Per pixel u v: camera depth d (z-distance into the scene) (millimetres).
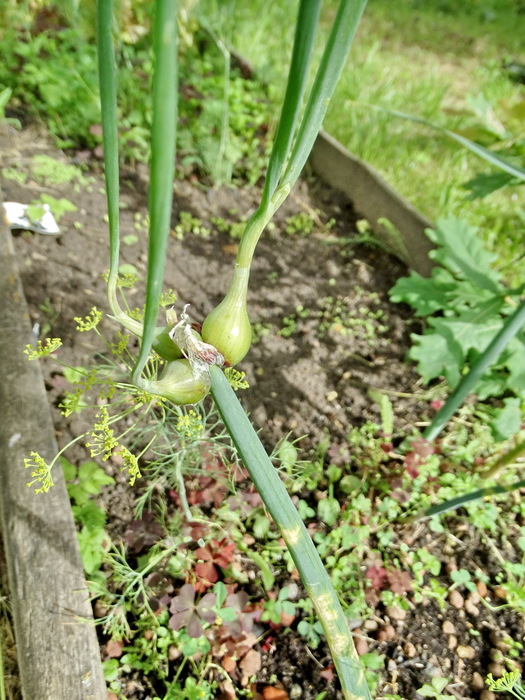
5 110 823
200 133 829
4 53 867
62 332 569
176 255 698
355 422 568
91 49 889
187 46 940
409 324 667
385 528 500
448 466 543
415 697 410
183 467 462
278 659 419
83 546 416
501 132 660
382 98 960
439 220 649
